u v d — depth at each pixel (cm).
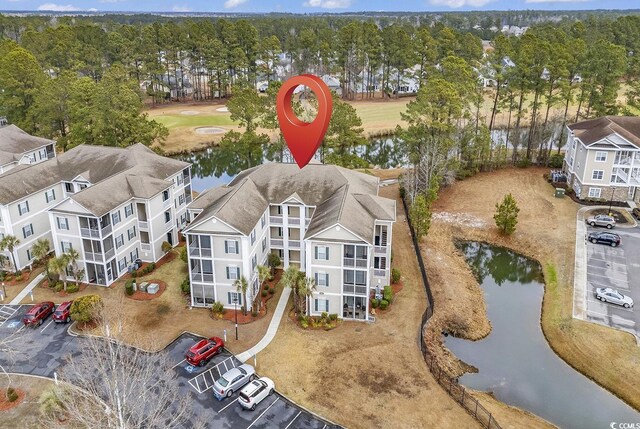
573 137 7444
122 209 5031
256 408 3394
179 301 4656
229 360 3859
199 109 13100
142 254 5378
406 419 3325
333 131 7412
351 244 4106
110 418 2777
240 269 4409
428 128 7506
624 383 3819
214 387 3453
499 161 8312
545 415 3538
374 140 11012
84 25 15338
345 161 7325
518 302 5053
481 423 3312
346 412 3372
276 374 3712
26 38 13162
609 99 8088
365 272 4203
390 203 4881
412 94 15125
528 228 6312
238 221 4391
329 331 4222
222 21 15512
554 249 5794
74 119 8569
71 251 4725
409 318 4425
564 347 4241
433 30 18038
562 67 8050
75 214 4672
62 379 3547
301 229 5066
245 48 14612
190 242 4394
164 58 14212
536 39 10225
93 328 4231
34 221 5350
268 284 4931
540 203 6981
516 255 5956
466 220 6650
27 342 4044
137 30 15362
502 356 4178
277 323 4325
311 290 4253
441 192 7512
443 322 4484
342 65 14612
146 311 4494
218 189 5106
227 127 11431
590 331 4356
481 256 5959
